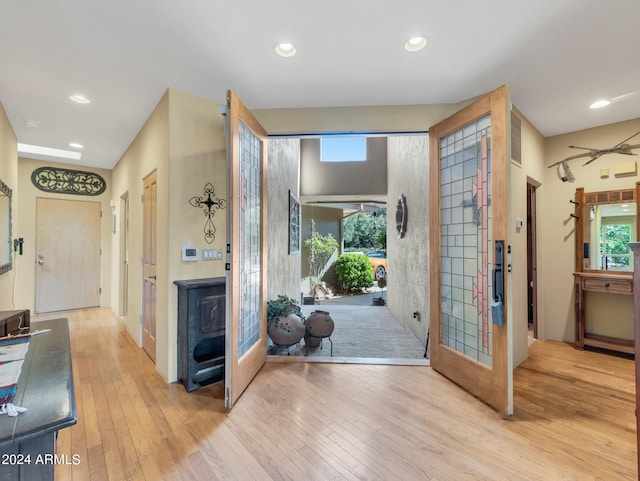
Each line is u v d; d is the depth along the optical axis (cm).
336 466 157
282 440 177
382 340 387
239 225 231
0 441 73
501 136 208
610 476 151
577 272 343
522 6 168
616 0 162
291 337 315
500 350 209
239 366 228
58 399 92
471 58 217
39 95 270
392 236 543
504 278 206
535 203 372
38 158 473
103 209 534
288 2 166
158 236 279
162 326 268
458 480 148
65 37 194
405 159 457
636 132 314
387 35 193
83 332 391
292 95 273
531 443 176
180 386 248
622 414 208
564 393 238
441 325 273
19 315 180
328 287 814
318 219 819
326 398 225
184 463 159
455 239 259
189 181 269
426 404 218
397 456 164
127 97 274
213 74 239
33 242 475
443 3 167
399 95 272
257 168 279
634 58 214
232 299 214
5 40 196
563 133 357
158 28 187
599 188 335
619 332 327
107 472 153
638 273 137
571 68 227
